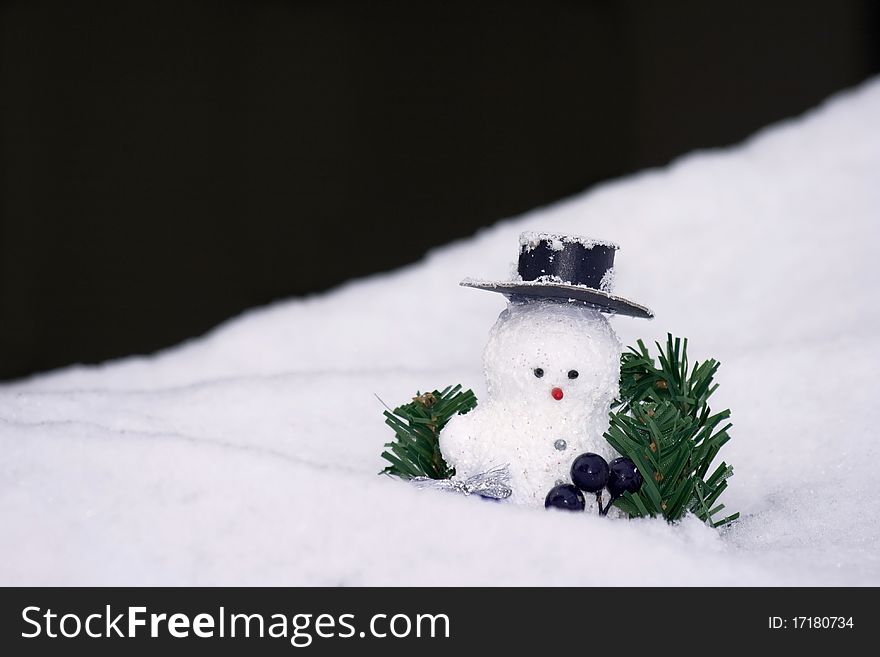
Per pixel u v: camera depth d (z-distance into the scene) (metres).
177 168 1.26
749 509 0.55
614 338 0.51
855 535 0.51
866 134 1.03
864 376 0.60
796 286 0.80
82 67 1.24
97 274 1.24
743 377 0.61
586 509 0.50
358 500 0.45
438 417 0.52
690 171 1.02
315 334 0.82
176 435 0.47
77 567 0.43
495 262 0.93
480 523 0.45
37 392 0.60
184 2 1.27
